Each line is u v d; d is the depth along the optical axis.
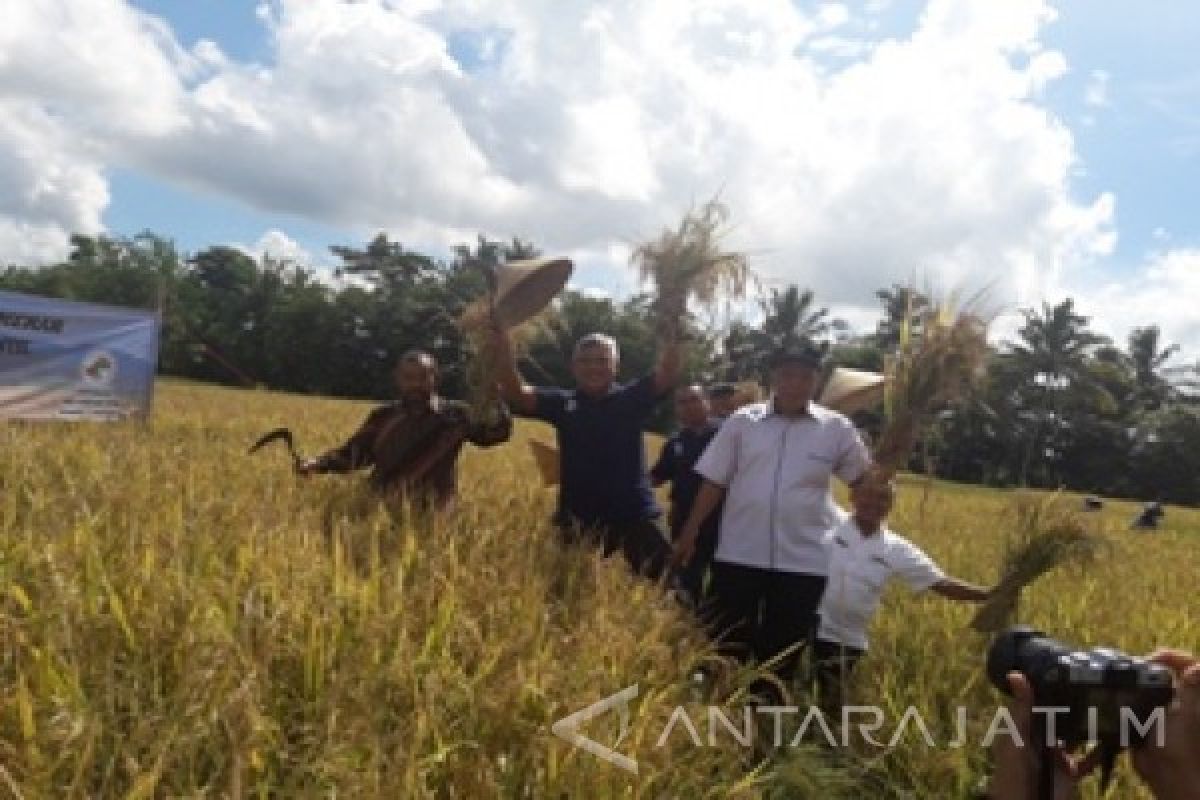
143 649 3.58
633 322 6.81
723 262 6.12
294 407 33.94
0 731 3.05
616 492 6.53
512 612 4.54
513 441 25.42
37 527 4.86
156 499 5.62
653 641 4.69
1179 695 2.56
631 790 3.58
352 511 6.13
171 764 3.02
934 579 5.97
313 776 3.22
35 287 112.25
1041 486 77.25
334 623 3.92
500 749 3.63
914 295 6.12
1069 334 77.12
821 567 5.97
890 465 5.98
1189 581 10.88
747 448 6.08
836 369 7.20
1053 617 6.79
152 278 110.00
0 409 14.48
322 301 100.19
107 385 15.47
